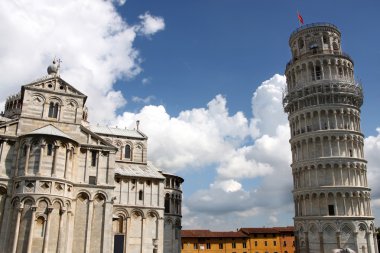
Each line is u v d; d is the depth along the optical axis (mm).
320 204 72938
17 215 46062
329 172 74062
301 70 83562
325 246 70000
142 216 69375
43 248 45375
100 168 55031
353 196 72562
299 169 78438
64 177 49875
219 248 123688
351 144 76750
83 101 57406
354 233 69750
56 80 56219
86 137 55719
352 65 84688
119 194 69062
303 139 78562
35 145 49406
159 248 68812
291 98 84188
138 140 85250
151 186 72375
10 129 51531
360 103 83625
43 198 47031
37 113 53594
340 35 87875
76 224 50938
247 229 133625
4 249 46156
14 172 49531
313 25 85812
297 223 77062
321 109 78125
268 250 127875
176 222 87750
